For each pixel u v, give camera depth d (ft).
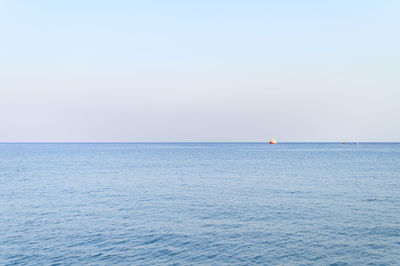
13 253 63.98
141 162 313.53
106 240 71.46
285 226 81.61
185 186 150.92
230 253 63.46
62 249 66.08
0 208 103.96
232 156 422.41
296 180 171.42
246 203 110.11
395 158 366.02
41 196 125.70
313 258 61.00
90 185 155.33
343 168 239.50
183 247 66.80
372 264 58.39
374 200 114.42
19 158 387.34
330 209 100.37
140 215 93.81
